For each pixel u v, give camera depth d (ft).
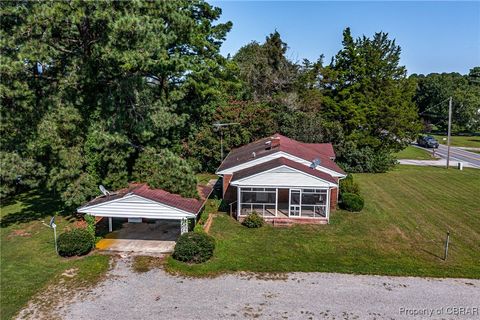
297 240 65.67
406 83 145.89
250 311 43.62
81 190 69.62
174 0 75.41
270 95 164.96
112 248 62.03
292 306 44.68
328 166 85.30
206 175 120.88
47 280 51.13
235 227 72.28
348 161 131.44
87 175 70.59
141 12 67.51
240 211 77.05
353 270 54.03
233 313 43.21
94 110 75.00
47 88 71.10
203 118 122.72
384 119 133.69
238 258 58.08
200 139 120.06
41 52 60.59
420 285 49.80
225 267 55.01
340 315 42.86
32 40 60.59
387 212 82.17
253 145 108.88
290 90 165.48
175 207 60.64
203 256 56.54
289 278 51.72
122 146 73.92
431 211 82.99
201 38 106.22
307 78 159.74
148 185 68.03
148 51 63.87
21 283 50.19
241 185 74.54
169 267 55.11
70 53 70.90
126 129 76.23
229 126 121.80
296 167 73.56
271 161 81.35
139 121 76.23
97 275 52.60
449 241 65.21
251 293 47.67
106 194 66.69
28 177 72.43
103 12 59.11
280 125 135.64
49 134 66.03
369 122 136.15
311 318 42.29
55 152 69.67
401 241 65.36
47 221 76.23
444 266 55.42
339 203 87.25
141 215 61.21
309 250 61.31
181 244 56.70
